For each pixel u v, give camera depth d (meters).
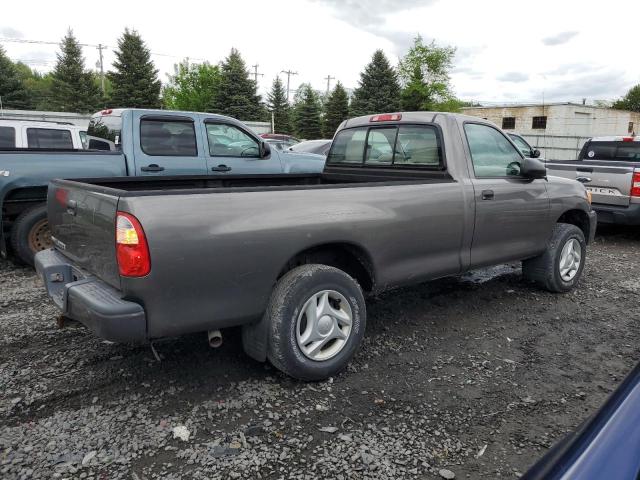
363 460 2.57
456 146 4.27
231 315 2.96
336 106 60.53
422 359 3.75
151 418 2.90
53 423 2.83
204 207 2.79
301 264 3.54
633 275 6.30
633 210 7.88
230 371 3.46
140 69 56.47
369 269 3.63
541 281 5.30
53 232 3.70
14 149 5.80
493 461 2.59
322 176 5.53
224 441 2.70
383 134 4.82
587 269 6.54
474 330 4.34
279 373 3.44
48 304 4.80
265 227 2.99
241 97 57.06
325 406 3.06
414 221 3.80
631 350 4.00
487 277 5.99
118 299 2.70
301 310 3.16
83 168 6.12
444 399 3.18
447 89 47.97
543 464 1.27
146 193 2.66
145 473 2.44
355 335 3.45
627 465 1.17
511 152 4.85
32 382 3.28
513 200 4.61
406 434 2.80
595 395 3.28
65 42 59.69
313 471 2.48
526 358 3.81
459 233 4.17
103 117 7.16
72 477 2.40
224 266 2.86
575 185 5.48
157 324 2.72
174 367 3.51
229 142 7.41
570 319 4.66
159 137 6.73
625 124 46.12
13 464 2.48
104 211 2.77
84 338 3.99
